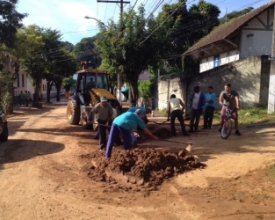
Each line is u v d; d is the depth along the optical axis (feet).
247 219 16.08
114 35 68.33
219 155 27.22
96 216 17.10
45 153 32.01
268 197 18.51
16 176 24.21
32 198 19.72
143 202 18.85
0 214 17.47
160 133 40.63
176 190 20.51
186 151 27.68
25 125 55.47
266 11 72.28
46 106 136.26
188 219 16.46
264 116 47.32
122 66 69.26
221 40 73.05
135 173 22.31
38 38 100.01
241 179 21.29
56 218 16.90
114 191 20.79
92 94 50.21
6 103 80.94
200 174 22.86
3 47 83.71
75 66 162.71
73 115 53.57
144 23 64.64
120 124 26.58
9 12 58.18
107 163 24.53
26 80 170.50
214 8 128.06
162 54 70.38
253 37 72.74
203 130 43.29
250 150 27.89
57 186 21.86
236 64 57.00
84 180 23.15
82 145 35.91
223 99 35.12
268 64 54.54
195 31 124.26
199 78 62.18
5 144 37.06
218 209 17.37
